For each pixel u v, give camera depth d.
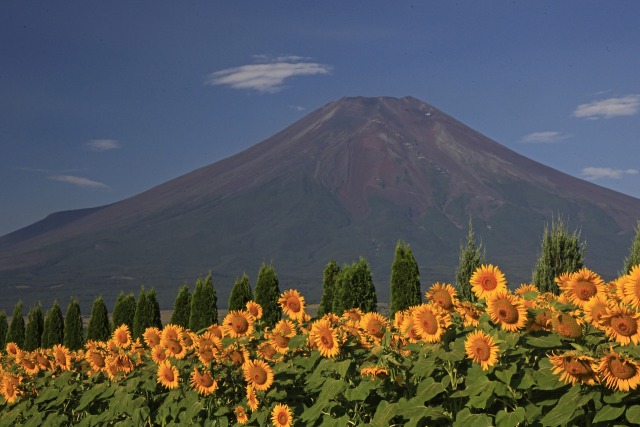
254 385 7.20
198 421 7.56
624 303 5.77
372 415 6.57
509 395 5.57
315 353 7.12
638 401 5.15
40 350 10.62
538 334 5.89
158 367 8.52
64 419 8.97
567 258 19.48
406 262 18.30
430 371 5.96
